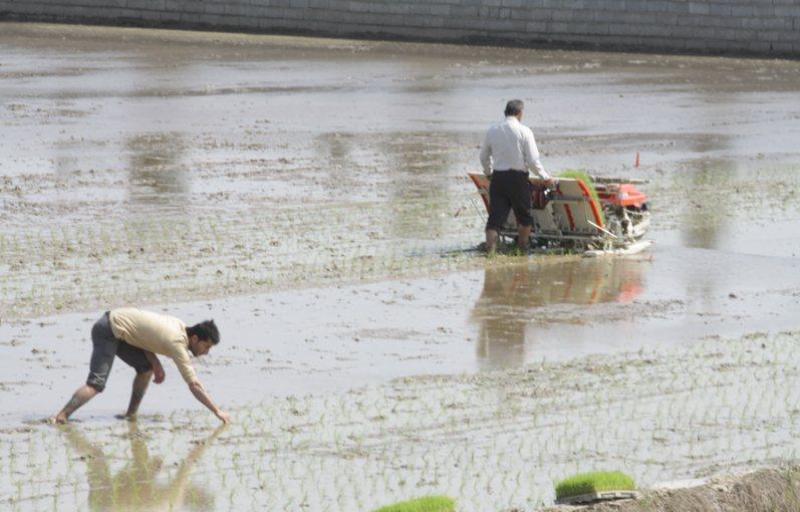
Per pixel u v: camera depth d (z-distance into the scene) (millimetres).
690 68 150375
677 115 119250
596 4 161500
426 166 89750
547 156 96625
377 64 143375
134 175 82500
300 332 49969
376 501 34000
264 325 50719
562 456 37656
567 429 40031
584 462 37188
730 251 66938
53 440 38094
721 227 72938
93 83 122500
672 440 39281
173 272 58219
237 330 49906
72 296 53656
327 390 43312
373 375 45062
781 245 68625
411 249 64562
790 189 85812
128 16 163375
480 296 56281
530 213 64188
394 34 162875
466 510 33406
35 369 44500
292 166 87938
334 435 38969
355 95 122875
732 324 53000
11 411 40438
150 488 34594
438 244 65938
